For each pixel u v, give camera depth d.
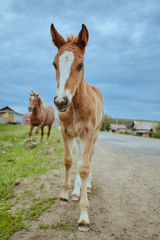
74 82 2.37
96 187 3.88
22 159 6.06
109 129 75.31
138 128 53.25
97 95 3.89
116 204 3.10
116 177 4.61
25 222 2.56
